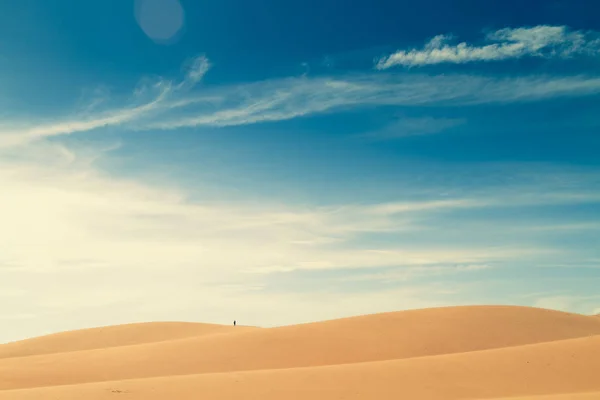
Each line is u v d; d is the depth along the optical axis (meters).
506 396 35.34
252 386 36.03
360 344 57.78
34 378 46.97
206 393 34.19
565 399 30.28
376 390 35.88
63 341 87.19
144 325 96.38
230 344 58.31
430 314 69.25
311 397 33.84
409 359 43.53
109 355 56.44
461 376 39.25
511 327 65.50
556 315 74.62
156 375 48.91
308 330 62.44
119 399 32.41
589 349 43.81
